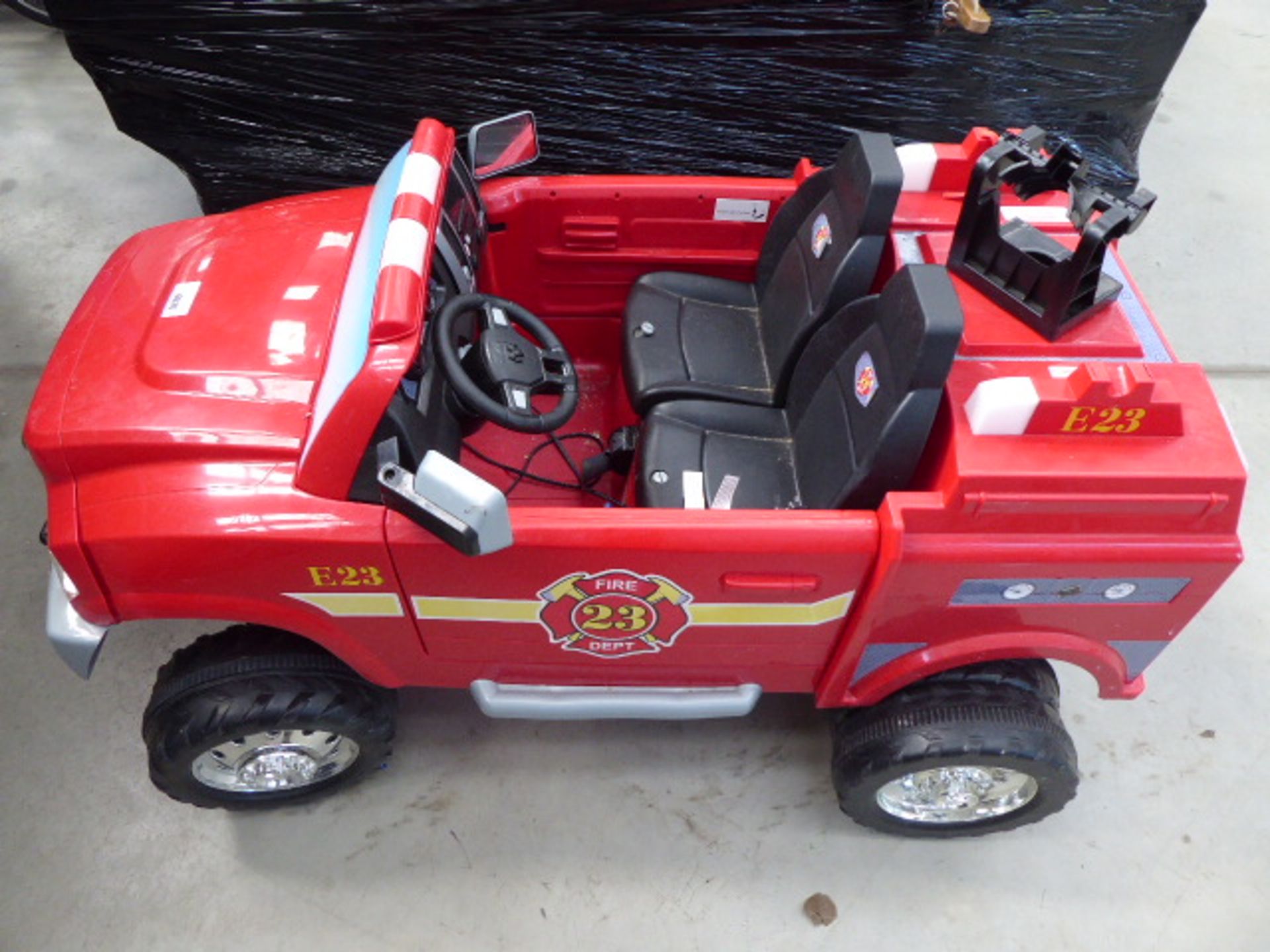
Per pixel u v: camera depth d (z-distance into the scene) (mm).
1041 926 2395
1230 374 3760
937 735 2146
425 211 2006
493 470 2758
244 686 2129
